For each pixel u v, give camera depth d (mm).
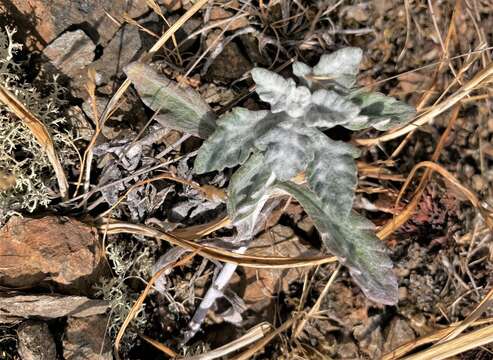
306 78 223
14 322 242
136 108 269
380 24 295
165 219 272
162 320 271
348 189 219
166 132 262
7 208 244
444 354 253
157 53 275
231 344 253
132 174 257
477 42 290
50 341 237
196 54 279
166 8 279
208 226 260
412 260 281
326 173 222
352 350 274
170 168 269
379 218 286
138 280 270
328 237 224
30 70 261
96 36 267
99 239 257
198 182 270
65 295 239
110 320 256
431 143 291
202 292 274
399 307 279
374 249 230
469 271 281
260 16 284
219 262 266
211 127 249
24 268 238
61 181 252
